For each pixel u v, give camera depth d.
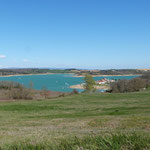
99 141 4.84
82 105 35.84
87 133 7.97
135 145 4.54
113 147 4.40
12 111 31.56
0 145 5.99
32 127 15.84
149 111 24.25
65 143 5.12
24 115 27.66
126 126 12.69
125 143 4.73
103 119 17.33
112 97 45.38
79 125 15.16
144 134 5.79
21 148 5.17
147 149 4.37
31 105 36.94
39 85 132.62
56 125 16.25
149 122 13.78
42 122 19.59
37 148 5.04
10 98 53.25
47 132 11.06
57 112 29.45
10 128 15.80
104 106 33.28
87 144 4.86
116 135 5.16
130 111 25.30
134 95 46.78
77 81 175.88
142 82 66.19
